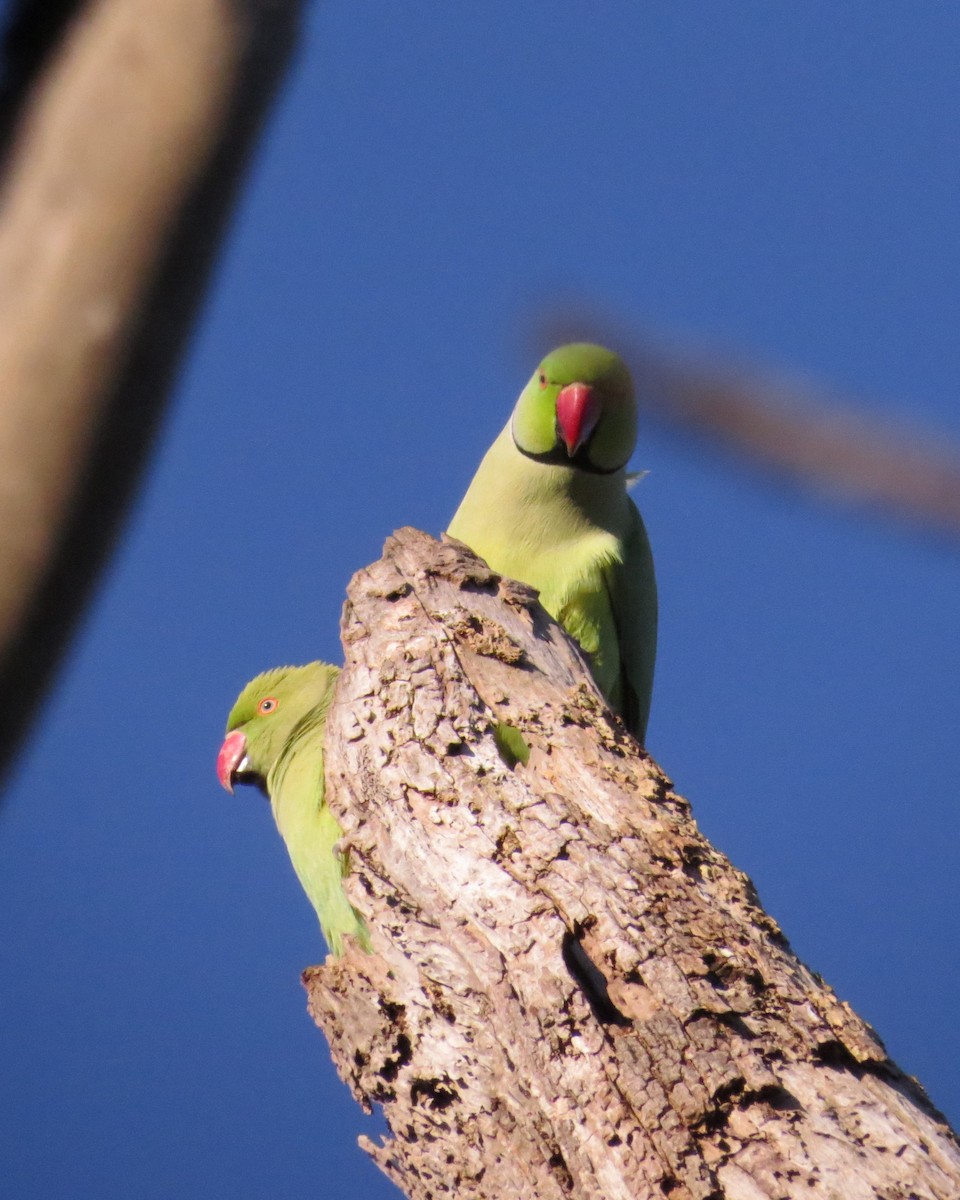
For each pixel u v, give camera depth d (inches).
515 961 290.8
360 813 330.3
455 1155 297.3
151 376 68.6
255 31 70.6
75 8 68.8
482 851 306.3
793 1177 246.4
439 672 340.2
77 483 67.6
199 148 68.7
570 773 321.4
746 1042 264.5
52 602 67.7
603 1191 261.7
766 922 295.0
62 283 67.1
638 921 284.8
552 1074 275.6
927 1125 257.3
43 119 68.0
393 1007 312.5
